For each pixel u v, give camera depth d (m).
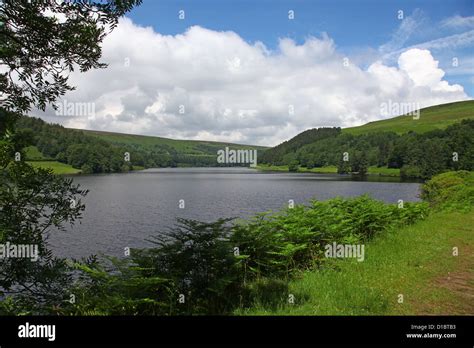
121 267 6.57
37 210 6.16
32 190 6.11
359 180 92.69
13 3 5.07
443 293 7.05
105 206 43.66
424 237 12.68
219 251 7.04
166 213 37.41
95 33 5.62
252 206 42.41
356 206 13.62
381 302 6.45
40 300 6.41
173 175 130.50
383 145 122.44
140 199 51.09
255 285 7.46
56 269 6.43
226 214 35.94
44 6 5.34
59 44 5.62
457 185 27.05
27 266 6.02
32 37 5.48
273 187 71.38
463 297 6.86
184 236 7.38
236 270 7.48
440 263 9.19
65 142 117.81
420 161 96.19
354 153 127.56
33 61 5.80
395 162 113.25
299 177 112.81
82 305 6.05
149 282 5.95
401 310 6.25
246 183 85.19
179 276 6.69
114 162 135.62
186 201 48.22
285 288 7.31
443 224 15.85
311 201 12.88
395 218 15.53
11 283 6.02
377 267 8.86
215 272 7.04
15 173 5.89
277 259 8.48
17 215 5.90
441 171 82.50
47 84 5.98
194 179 104.31
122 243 24.03
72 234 26.84
